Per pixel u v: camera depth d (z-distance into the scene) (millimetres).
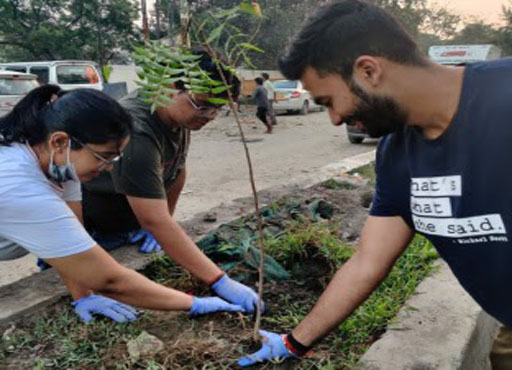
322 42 1087
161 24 15578
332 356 1850
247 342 1920
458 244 1167
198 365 1796
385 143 1341
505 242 1079
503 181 1028
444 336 1811
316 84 1143
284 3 18969
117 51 26562
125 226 2865
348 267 1545
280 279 2475
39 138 1531
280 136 11797
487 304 1261
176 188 3074
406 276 2414
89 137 1489
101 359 1864
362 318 2031
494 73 1052
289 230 2887
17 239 1562
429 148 1137
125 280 1715
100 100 1496
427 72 1074
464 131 1055
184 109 2096
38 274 2529
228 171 7293
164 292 1852
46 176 1626
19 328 2092
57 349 1945
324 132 12531
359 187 4680
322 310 1578
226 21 1575
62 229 1556
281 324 2074
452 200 1118
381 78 1062
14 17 23125
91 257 1613
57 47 23359
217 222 3344
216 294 2307
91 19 24094
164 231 2100
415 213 1254
